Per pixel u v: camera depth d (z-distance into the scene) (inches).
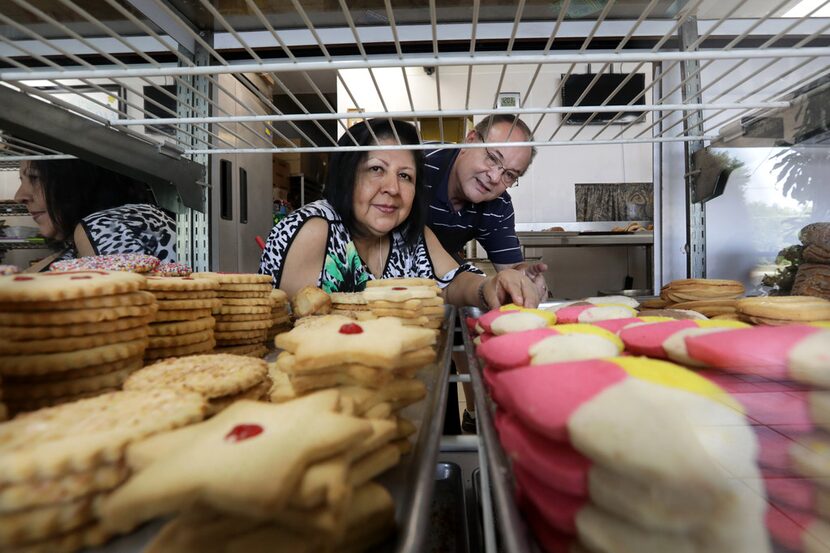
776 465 10.2
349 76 149.3
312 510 10.6
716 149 50.9
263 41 60.4
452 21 59.9
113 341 20.5
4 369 17.9
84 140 36.9
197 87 57.6
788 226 54.1
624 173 164.4
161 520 13.3
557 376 13.5
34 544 11.7
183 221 60.6
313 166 159.5
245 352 31.3
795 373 12.2
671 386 12.5
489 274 118.3
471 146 37.6
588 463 11.0
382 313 33.8
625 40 25.9
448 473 23.4
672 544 9.8
